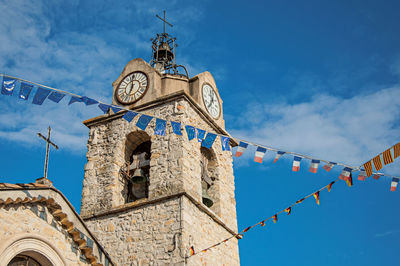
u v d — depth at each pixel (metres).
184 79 26.69
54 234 16.56
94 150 25.47
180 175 22.72
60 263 16.38
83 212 23.75
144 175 23.97
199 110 25.48
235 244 24.94
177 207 22.02
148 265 21.22
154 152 23.95
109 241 22.53
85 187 24.47
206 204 24.30
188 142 24.02
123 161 24.86
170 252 21.09
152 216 22.31
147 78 26.03
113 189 23.77
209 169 25.83
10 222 15.29
